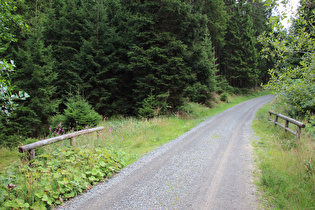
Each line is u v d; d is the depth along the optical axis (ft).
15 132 31.30
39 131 35.01
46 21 50.39
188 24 41.57
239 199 10.77
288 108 24.49
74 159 14.69
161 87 42.09
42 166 13.48
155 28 42.47
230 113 49.78
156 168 15.88
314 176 11.57
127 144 23.57
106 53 52.13
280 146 18.90
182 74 40.93
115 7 61.57
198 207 10.14
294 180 11.96
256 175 13.78
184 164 16.58
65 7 53.31
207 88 52.85
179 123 36.27
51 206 10.32
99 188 12.66
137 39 42.80
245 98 94.99
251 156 17.95
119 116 48.57
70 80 47.39
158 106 40.01
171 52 40.83
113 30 52.42
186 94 45.57
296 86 17.24
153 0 41.63
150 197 11.34
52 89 37.78
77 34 52.85
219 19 85.35
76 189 11.94
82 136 23.03
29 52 35.42
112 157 16.79
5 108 10.85
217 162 16.83
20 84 33.27
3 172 12.60
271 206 9.89
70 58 51.24
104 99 47.67
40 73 34.83
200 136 26.76
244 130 30.01
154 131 29.48
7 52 34.63
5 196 9.89
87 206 10.51
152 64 40.91
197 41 46.14
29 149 13.46
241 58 103.81
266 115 41.96
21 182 11.17
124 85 52.95
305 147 16.02
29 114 33.19
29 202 10.08
